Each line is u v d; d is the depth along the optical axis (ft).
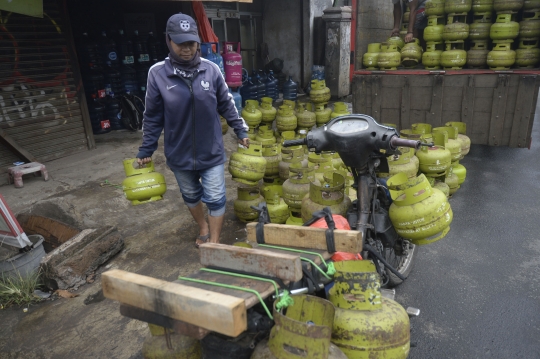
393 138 7.33
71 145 21.59
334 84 39.19
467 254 11.90
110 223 14.08
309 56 41.42
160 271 11.23
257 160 12.39
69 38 20.98
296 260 4.95
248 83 35.06
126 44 27.53
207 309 4.27
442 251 12.11
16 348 8.64
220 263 5.56
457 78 18.69
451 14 19.98
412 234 8.04
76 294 10.42
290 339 4.52
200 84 10.18
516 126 18.11
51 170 19.34
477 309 9.46
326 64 39.17
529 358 7.98
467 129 19.08
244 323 4.27
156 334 5.59
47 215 12.73
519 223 13.70
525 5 18.95
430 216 7.88
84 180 17.85
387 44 20.93
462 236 12.95
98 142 24.14
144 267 11.44
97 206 15.19
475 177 18.16
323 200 8.44
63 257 10.76
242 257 5.34
